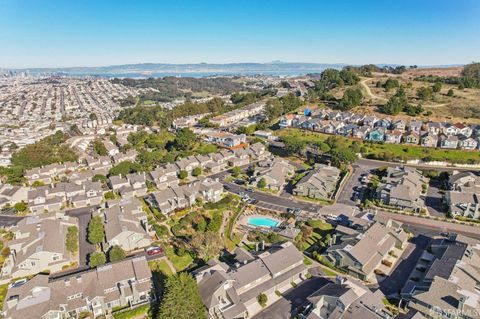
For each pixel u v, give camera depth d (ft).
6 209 349.82
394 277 233.55
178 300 183.32
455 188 360.89
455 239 258.57
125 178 401.90
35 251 242.58
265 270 225.76
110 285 211.82
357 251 238.89
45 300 198.80
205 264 240.94
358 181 400.67
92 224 278.46
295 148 479.82
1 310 204.33
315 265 251.19
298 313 202.28
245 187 393.50
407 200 326.03
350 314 184.65
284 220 316.40
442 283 199.62
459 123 526.98
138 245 271.90
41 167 438.81
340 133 558.56
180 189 351.25
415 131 524.11
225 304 203.72
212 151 515.50
